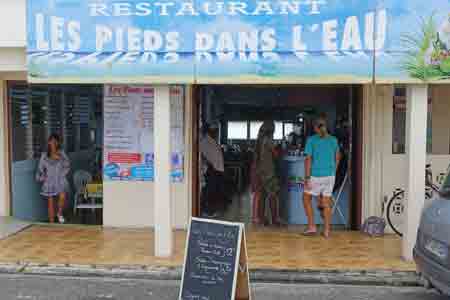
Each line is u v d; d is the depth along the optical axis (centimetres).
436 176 938
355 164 984
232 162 1170
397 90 945
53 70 759
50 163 1038
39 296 656
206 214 1066
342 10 731
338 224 1006
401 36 727
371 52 730
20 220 1035
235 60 742
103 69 755
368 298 657
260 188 1025
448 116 950
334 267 749
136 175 978
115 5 750
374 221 930
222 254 593
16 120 1075
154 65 750
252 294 670
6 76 1034
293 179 1023
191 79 748
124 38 752
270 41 739
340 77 735
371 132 948
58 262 768
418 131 757
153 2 747
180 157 969
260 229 986
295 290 687
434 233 584
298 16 735
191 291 602
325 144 906
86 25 754
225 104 1120
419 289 692
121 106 972
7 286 693
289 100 1090
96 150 1268
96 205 1122
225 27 742
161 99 773
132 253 816
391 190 951
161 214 792
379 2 726
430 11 726
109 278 730
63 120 1245
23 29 827
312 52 736
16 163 1075
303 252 826
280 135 1100
